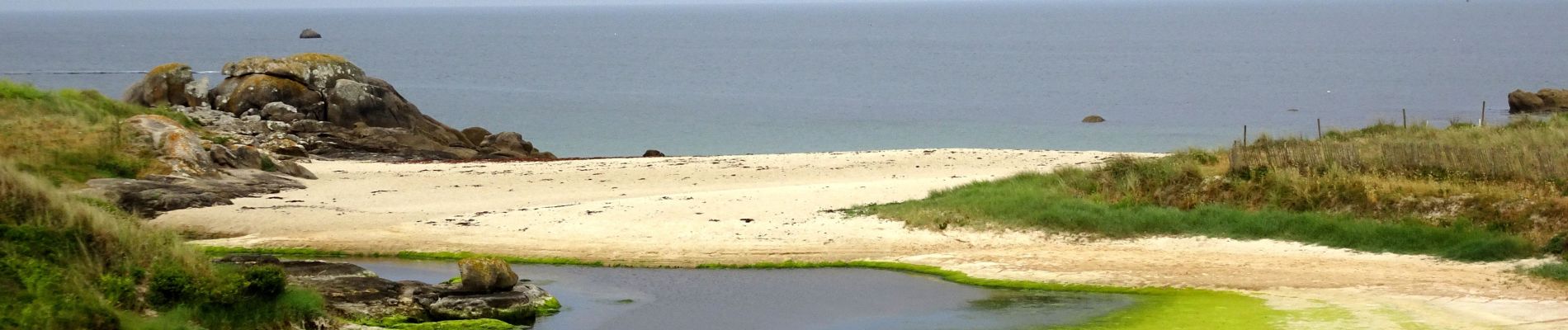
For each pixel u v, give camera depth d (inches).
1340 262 977.5
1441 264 956.0
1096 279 954.1
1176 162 1285.7
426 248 1143.0
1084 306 860.6
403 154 1932.8
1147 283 932.6
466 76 4690.0
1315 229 1062.4
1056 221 1147.3
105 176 1374.3
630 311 880.9
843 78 4628.4
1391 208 1074.7
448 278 1003.9
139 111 1845.5
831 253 1092.5
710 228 1200.2
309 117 2108.8
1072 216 1147.3
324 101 2134.6
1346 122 2906.0
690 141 2645.2
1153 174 1244.5
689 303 909.2
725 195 1396.4
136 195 1309.1
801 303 905.5
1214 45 7126.0
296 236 1204.5
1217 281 925.8
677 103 3518.7
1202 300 861.2
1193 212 1137.4
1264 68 4975.4
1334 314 798.5
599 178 1601.9
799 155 1831.9
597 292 953.5
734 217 1251.2
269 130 1972.2
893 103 3499.0
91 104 1786.4
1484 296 832.9
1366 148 1222.9
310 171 1647.4
